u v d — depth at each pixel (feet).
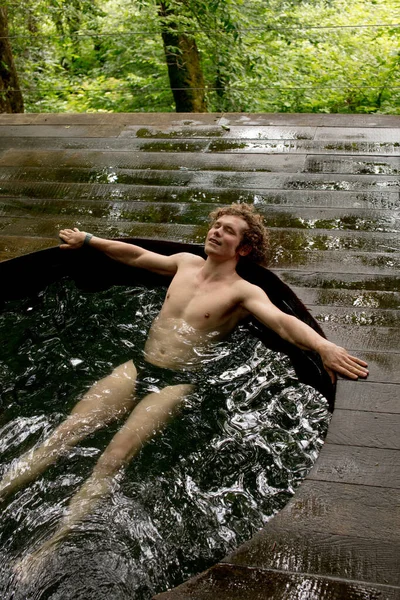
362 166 13.57
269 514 7.13
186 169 14.03
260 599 5.98
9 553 6.64
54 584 6.33
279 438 8.16
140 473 7.59
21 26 28.07
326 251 11.35
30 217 13.03
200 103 25.20
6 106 22.45
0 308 11.23
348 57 27.55
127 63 30.07
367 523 6.68
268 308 9.68
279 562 6.33
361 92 27.14
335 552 6.40
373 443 7.67
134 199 13.30
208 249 10.36
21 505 7.16
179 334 9.95
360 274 10.73
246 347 9.83
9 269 11.85
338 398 8.38
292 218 12.27
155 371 9.31
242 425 8.38
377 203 12.48
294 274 10.86
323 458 7.50
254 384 9.11
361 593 6.01
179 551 6.70
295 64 27.40
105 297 11.25
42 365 9.50
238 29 23.48
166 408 8.52
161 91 28.86
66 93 30.60
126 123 16.17
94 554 6.63
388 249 11.28
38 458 7.75
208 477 7.59
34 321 10.73
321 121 15.42
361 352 9.12
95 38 32.32
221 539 6.82
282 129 15.21
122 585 6.32
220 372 9.33
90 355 9.66
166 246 11.96
